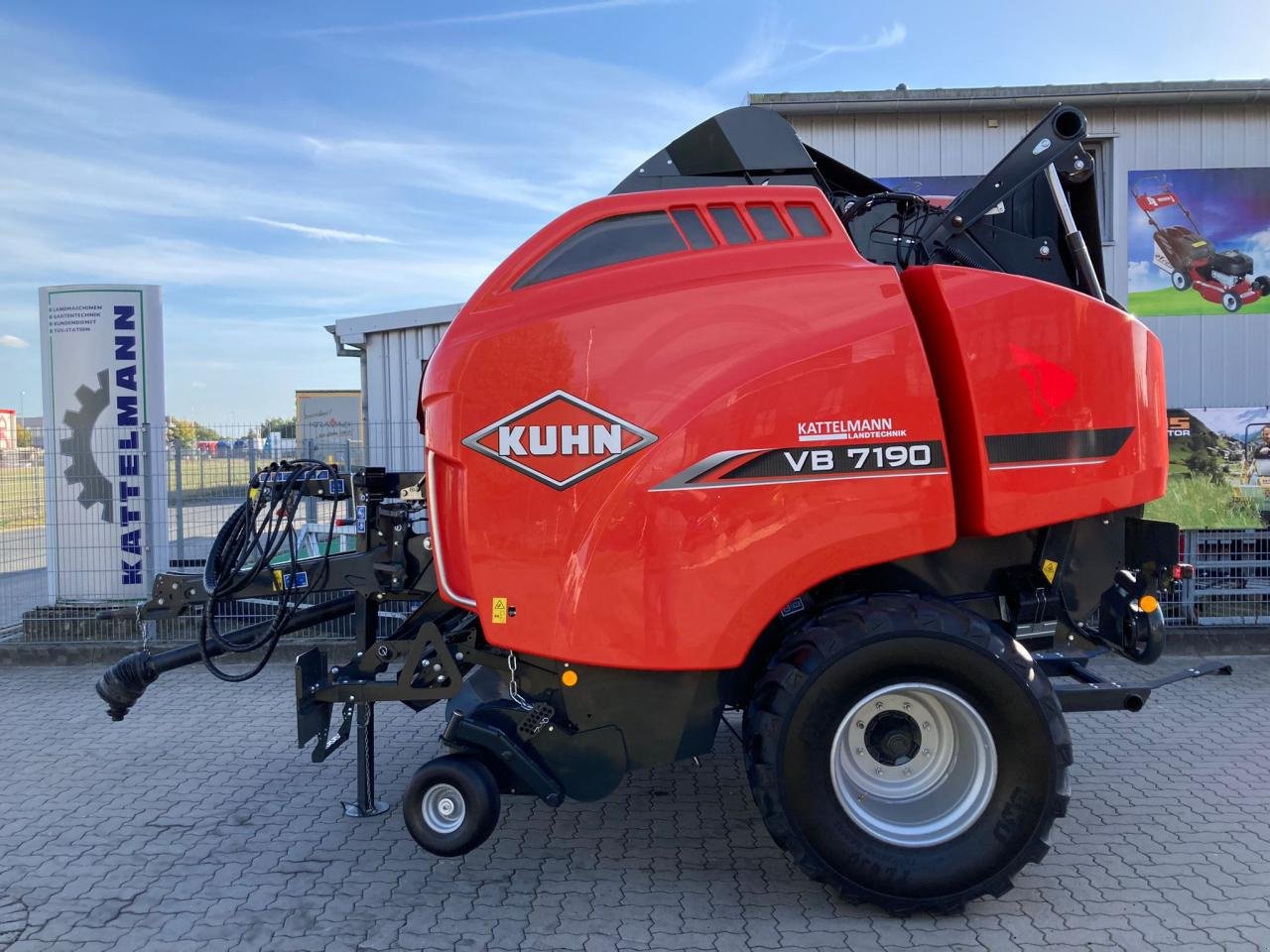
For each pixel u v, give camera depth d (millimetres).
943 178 8914
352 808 4230
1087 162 3855
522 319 3295
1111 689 3736
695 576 3164
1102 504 3422
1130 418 3463
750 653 3482
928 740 3408
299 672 3730
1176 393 9031
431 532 3461
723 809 4227
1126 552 4020
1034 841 3182
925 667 3178
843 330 3213
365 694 3734
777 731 3166
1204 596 7047
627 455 3172
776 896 3408
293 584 3941
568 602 3230
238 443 7570
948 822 3271
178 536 7523
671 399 3166
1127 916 3223
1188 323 8992
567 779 3414
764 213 3404
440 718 5602
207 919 3275
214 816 4195
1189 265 8953
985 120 8875
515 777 3467
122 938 3152
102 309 7781
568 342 3223
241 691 6293
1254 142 8828
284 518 4328
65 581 7539
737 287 3248
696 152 4000
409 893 3453
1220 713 5551
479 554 3277
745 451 3152
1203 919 3193
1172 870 3568
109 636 7422
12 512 7590
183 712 5828
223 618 7246
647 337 3211
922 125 8898
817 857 3191
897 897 3180
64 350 7801
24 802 4387
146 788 4547
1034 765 3174
